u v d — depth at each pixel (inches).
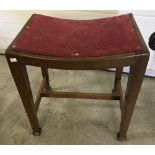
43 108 47.2
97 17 46.6
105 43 28.8
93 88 52.1
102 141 40.4
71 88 52.2
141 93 50.0
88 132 42.1
